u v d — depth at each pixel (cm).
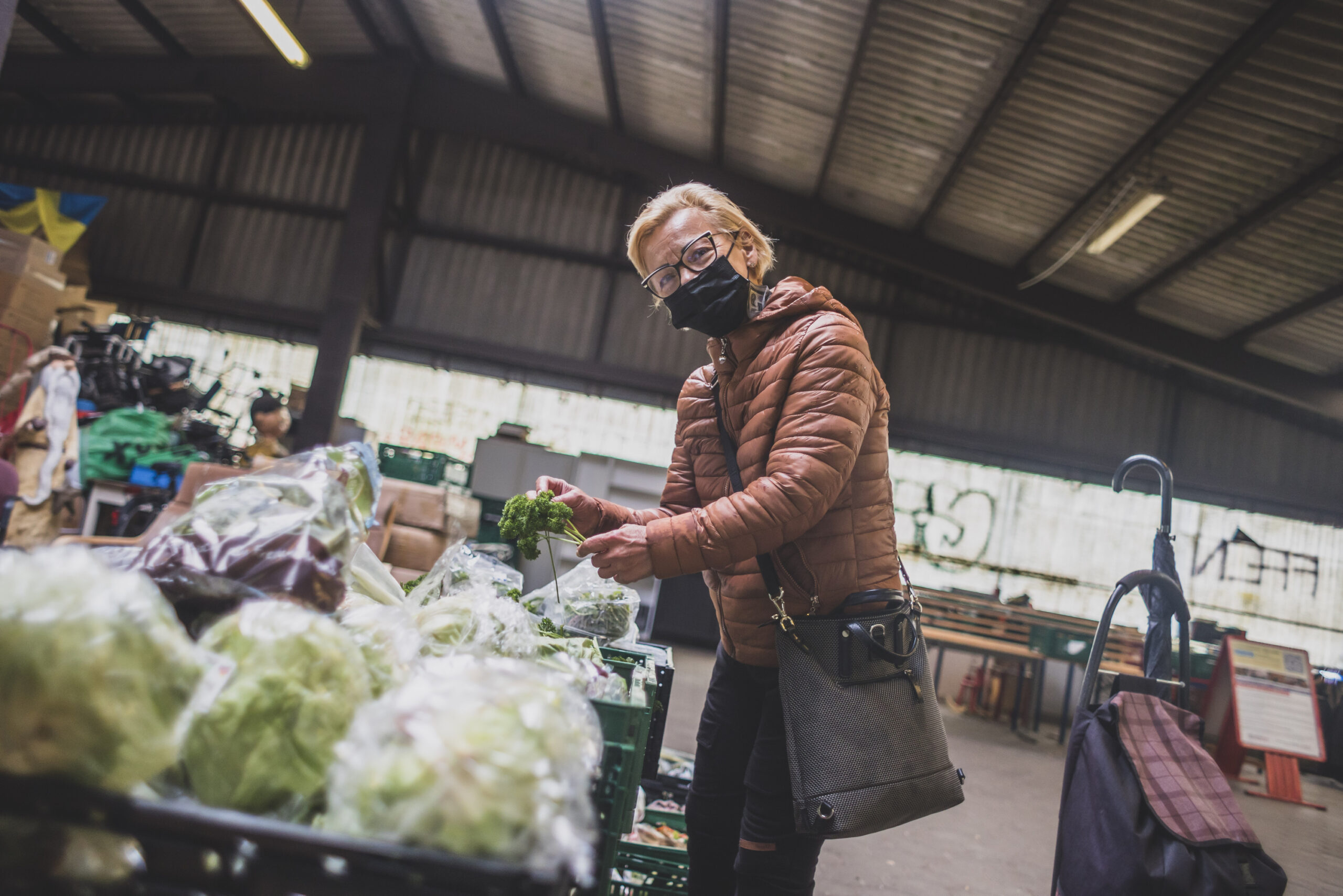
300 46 716
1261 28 496
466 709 56
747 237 150
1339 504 973
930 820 353
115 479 609
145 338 829
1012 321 1020
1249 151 605
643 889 168
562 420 1044
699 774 156
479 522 757
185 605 82
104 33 1030
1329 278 718
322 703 62
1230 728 628
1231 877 124
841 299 1036
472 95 980
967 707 800
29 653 51
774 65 723
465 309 1043
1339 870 373
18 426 501
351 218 948
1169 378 1006
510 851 50
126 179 1092
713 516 118
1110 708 145
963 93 654
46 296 693
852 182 859
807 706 125
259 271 1066
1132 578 163
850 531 133
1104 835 132
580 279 1048
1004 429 1009
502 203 1062
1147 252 772
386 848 48
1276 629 969
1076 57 578
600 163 1013
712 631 931
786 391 132
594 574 182
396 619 88
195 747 59
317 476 96
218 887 49
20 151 1119
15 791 50
